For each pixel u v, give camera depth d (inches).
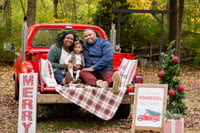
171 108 183.9
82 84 197.8
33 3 496.7
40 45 258.8
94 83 200.7
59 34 215.5
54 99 188.7
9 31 660.1
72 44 217.8
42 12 817.5
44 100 188.2
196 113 242.4
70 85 196.1
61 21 678.5
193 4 677.9
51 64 208.5
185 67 629.6
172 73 186.1
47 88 187.8
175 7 606.5
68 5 790.5
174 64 186.1
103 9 643.5
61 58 213.2
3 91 348.8
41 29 257.9
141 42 703.1
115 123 212.7
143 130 193.0
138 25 703.7
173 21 609.3
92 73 215.0
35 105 166.4
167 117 173.2
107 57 209.8
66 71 211.2
